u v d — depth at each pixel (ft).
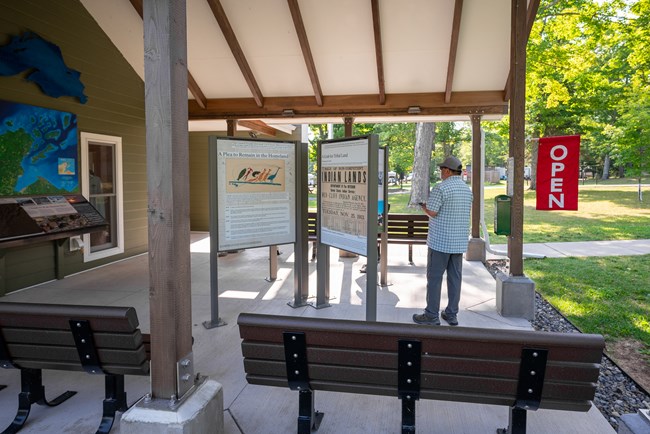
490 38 22.62
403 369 7.34
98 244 25.75
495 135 123.44
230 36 23.53
